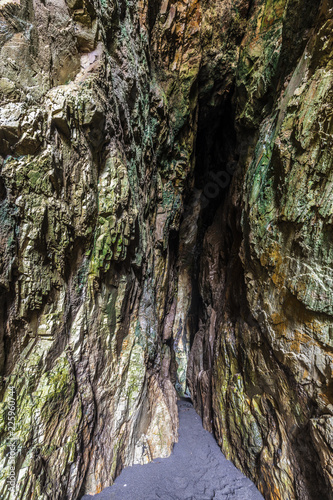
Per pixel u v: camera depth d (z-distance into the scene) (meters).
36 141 2.90
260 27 7.11
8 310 2.89
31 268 3.03
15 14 2.76
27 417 2.97
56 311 3.50
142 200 6.14
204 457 5.98
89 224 3.93
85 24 3.77
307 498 3.65
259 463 4.86
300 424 3.85
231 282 7.00
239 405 5.54
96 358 4.29
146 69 6.14
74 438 3.56
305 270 3.59
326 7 3.58
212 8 7.67
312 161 3.49
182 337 14.53
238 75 8.00
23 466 2.78
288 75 4.96
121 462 4.76
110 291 4.65
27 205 2.91
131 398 4.99
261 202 4.71
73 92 3.41
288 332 3.94
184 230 13.01
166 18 6.85
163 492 4.58
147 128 6.46
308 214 3.54
